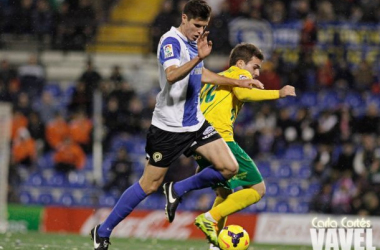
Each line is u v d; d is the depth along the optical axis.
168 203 19.42
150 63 48.84
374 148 41.34
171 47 18.20
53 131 42.91
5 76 45.41
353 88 46.69
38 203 42.25
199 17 18.45
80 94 43.44
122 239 35.00
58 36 48.00
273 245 35.06
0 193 39.50
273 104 44.91
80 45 47.75
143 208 40.78
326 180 41.03
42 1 49.25
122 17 54.22
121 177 40.47
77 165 42.59
